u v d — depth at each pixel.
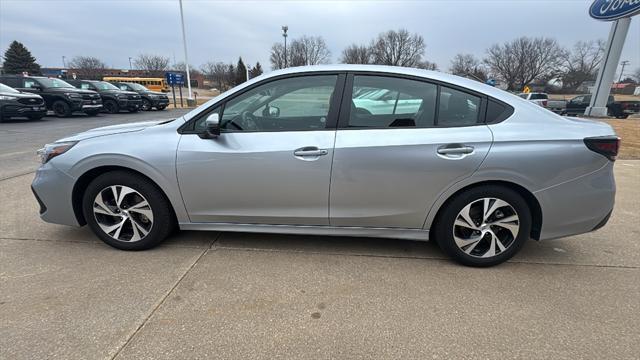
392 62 74.81
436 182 2.95
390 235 3.19
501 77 76.38
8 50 65.62
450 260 3.27
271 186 3.08
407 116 3.00
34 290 2.72
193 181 3.14
